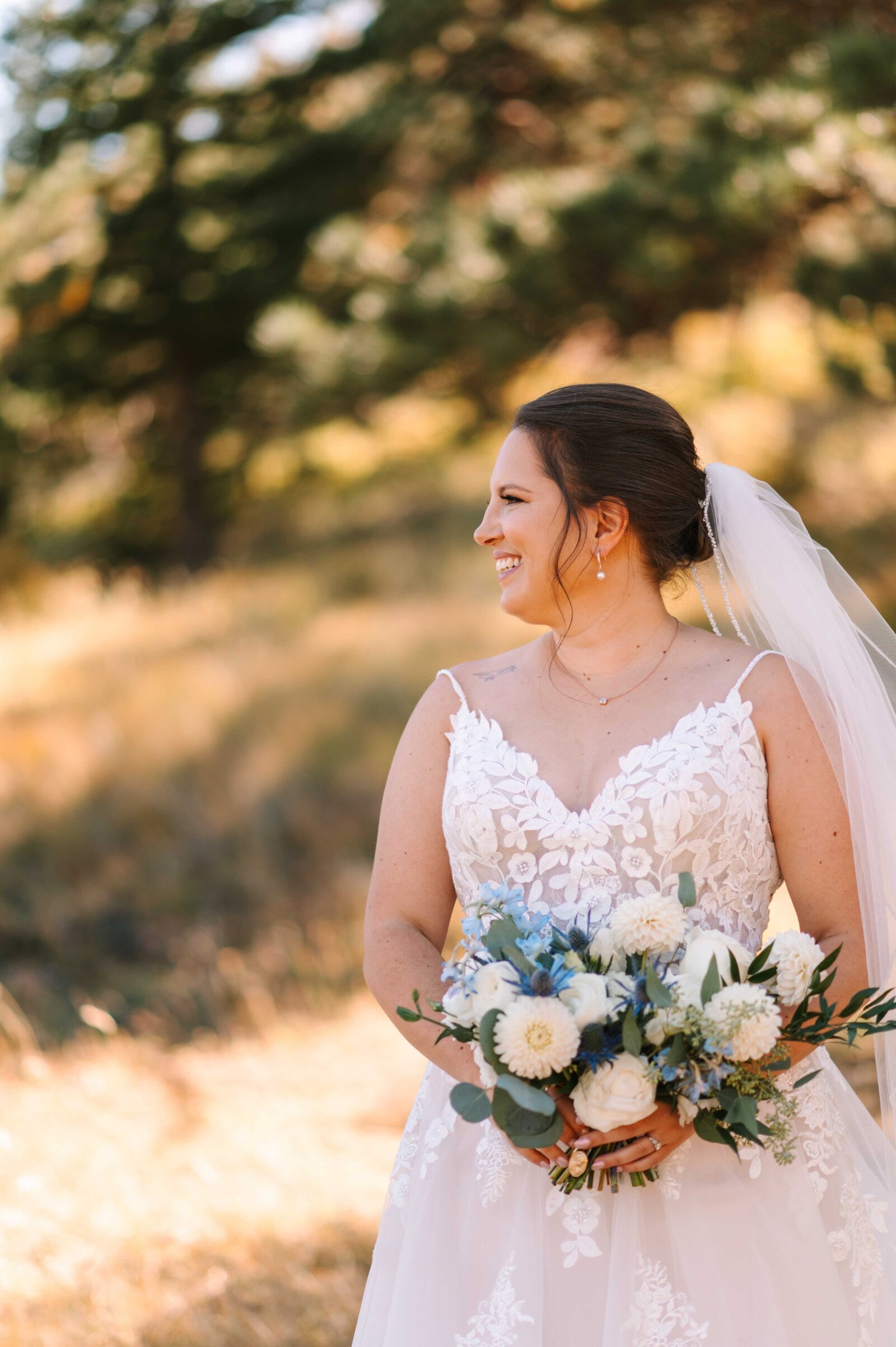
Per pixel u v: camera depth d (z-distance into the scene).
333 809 7.27
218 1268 3.23
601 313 9.30
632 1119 1.62
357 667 8.70
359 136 11.26
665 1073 1.63
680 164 8.06
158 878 6.84
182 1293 3.14
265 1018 5.25
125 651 9.95
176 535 13.52
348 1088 4.56
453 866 2.00
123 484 13.88
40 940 6.44
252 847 6.94
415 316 9.27
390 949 2.01
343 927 6.07
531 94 10.58
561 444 1.96
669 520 1.99
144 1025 5.33
